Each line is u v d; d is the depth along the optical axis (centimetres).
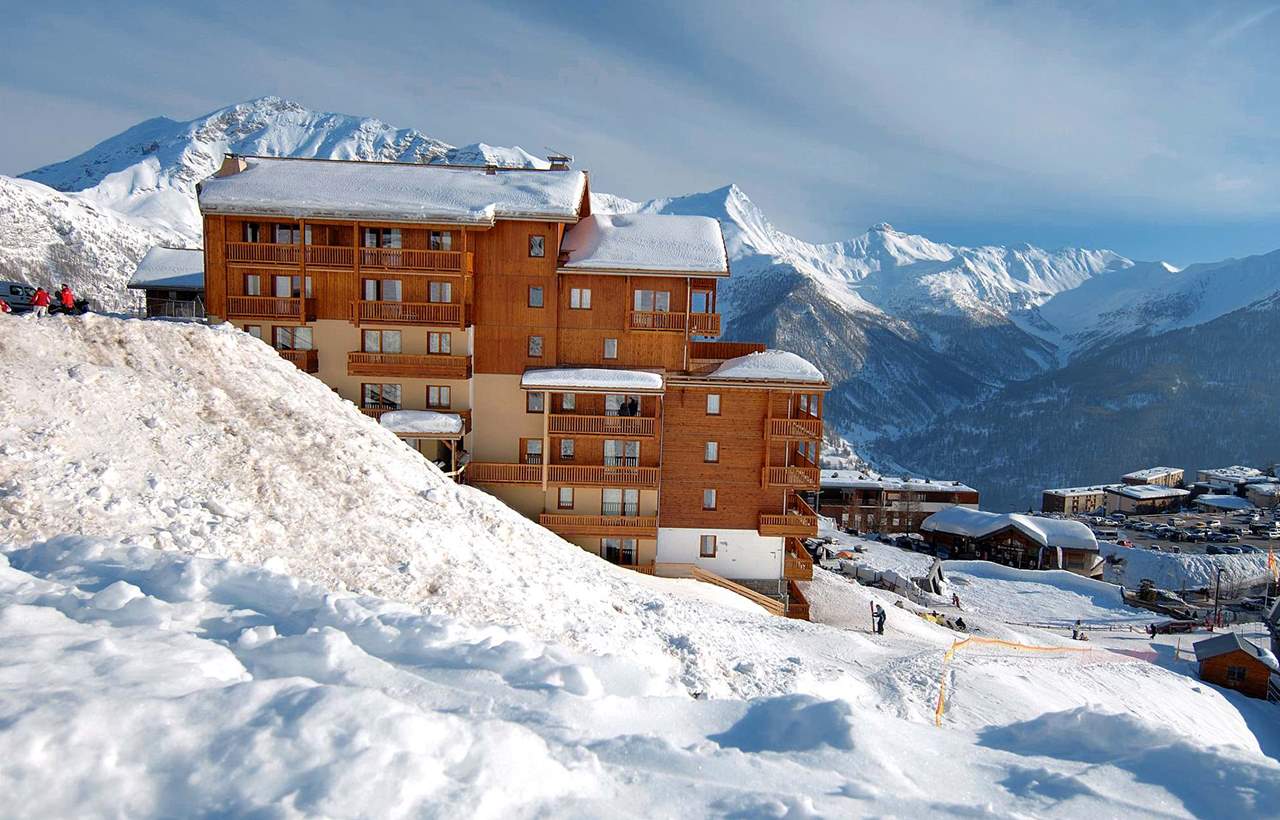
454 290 3653
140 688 696
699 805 661
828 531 9481
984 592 6688
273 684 711
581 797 641
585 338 3781
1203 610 7281
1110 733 909
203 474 1770
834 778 744
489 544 2180
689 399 3712
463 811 575
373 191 3694
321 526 1795
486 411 3791
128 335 2123
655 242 3912
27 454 1541
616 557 3778
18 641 785
